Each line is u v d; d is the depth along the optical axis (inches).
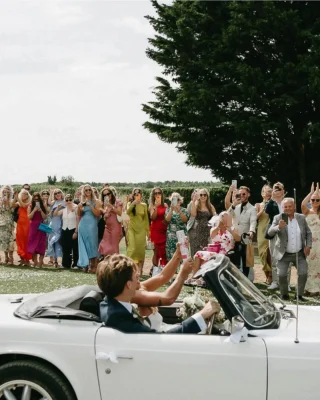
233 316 190.7
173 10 1254.3
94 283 530.3
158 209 568.7
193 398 185.8
